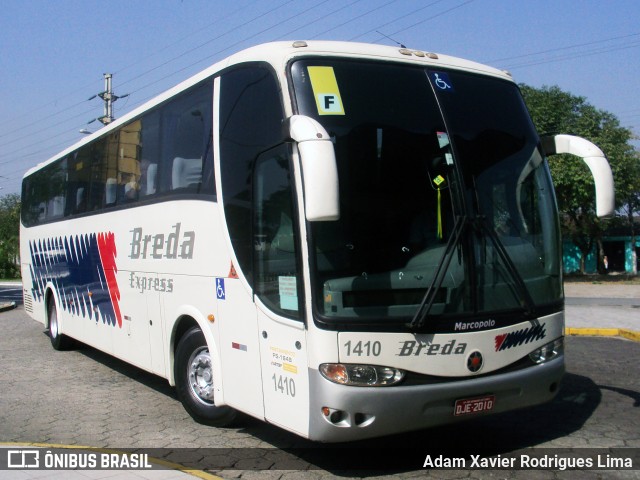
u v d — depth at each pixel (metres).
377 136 5.03
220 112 5.99
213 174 6.06
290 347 4.92
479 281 5.04
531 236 5.55
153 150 7.38
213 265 6.01
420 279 4.85
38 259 12.18
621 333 12.70
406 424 4.74
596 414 6.74
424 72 5.49
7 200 61.59
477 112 5.58
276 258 5.09
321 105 4.96
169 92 7.12
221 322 5.88
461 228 5.02
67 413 7.13
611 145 32.50
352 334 4.60
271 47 5.40
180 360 6.65
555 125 33.25
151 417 6.92
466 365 4.91
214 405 6.36
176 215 6.74
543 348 5.42
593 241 42.50
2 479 4.98
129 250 7.89
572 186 31.22
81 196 9.74
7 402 7.65
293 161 4.86
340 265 4.70
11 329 14.75
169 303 6.86
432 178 5.10
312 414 4.68
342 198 4.79
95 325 9.16
